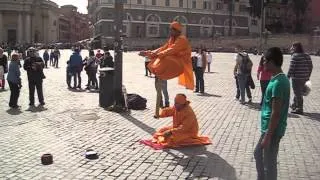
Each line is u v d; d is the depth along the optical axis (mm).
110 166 8070
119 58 13773
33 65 15242
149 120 12383
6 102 16391
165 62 10188
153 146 9359
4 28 123312
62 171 7781
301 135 10805
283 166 8227
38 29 129500
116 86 13867
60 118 12812
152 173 7676
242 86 16062
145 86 22344
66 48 102062
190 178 7422
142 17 109062
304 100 17641
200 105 15664
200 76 19562
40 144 9688
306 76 13719
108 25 103500
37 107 15023
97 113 13516
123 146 9484
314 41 92375
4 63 20859
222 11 118938
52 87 21844
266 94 5980
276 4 120812
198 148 9359
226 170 7871
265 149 5891
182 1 113500
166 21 111875
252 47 92375
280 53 5887
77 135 10539
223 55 67812
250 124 12094
